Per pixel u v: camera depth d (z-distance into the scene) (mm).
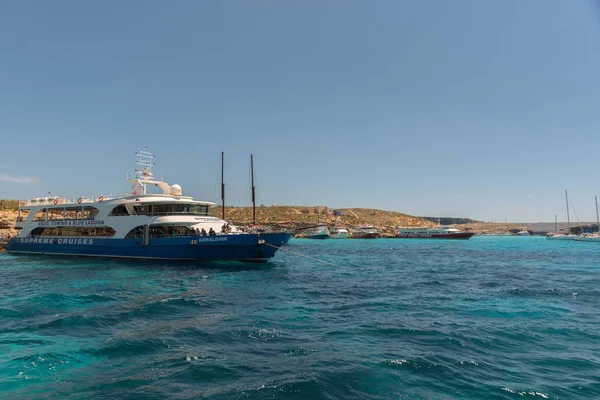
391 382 8148
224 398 7352
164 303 16750
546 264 39656
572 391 7793
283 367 9016
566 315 14836
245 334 11984
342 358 9648
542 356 9961
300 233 139000
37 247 43812
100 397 7461
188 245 33156
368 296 19266
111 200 38219
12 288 21547
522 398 7484
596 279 26609
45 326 12828
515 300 18203
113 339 11391
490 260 45094
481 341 11227
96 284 22875
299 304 17016
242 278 25688
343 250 67000
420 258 48188
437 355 9922
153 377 8453
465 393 7672
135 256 36062
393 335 11930
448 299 18438
